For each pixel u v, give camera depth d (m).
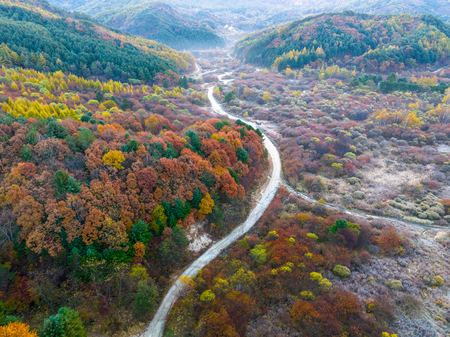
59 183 49.50
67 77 161.50
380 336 44.56
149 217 57.88
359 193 88.06
